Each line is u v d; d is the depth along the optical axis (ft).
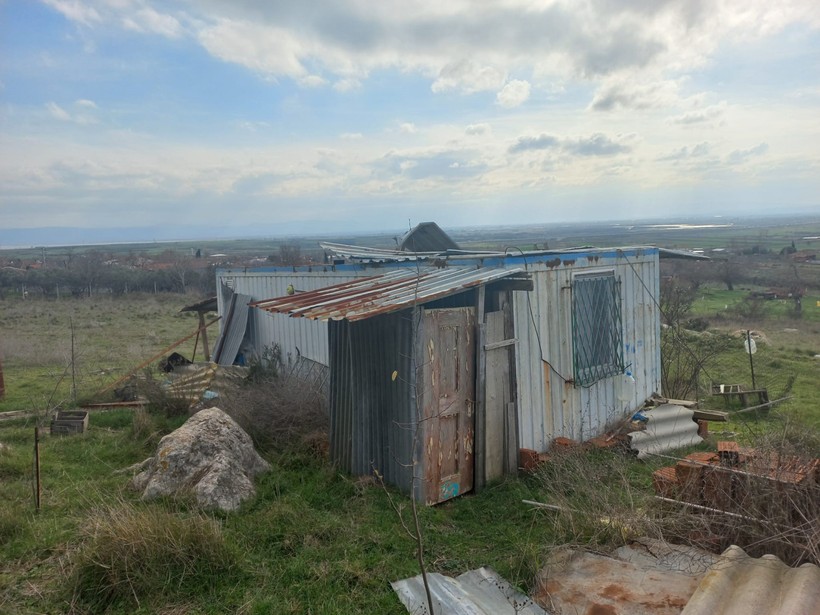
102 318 94.43
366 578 14.43
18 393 40.78
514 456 23.34
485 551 16.53
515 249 29.07
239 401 28.45
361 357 22.02
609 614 12.59
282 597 13.78
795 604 10.77
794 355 57.16
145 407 32.45
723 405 38.22
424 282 22.26
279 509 17.95
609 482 19.79
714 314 85.61
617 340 29.45
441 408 20.89
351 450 22.65
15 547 16.11
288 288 36.76
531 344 24.86
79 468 23.26
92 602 13.48
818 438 18.44
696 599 11.75
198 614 13.14
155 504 18.26
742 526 14.48
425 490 20.27
